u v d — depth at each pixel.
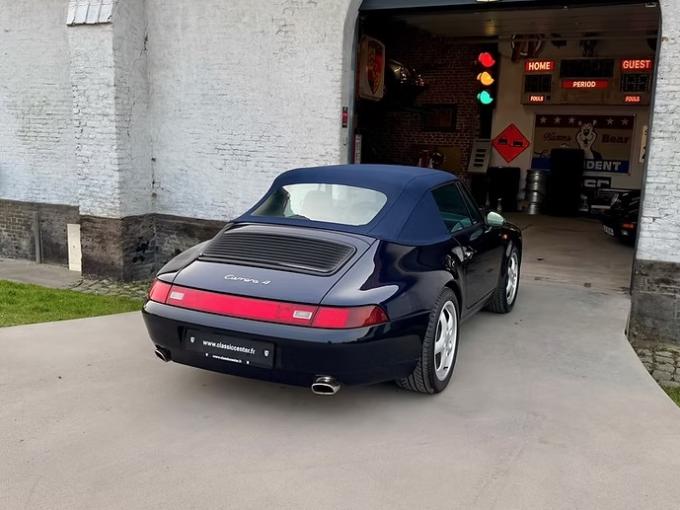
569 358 4.88
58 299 7.45
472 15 10.45
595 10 9.67
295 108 7.82
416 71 14.99
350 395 4.09
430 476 3.12
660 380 5.48
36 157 9.86
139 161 8.73
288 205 4.38
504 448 3.42
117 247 8.66
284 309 3.40
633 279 6.52
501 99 14.77
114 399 3.98
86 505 2.83
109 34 8.12
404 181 4.43
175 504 2.85
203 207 8.67
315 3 7.48
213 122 8.38
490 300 5.89
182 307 3.65
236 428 3.62
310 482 3.05
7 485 2.99
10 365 4.56
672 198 6.18
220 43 8.13
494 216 5.30
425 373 3.89
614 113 13.92
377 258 3.72
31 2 9.35
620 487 3.05
